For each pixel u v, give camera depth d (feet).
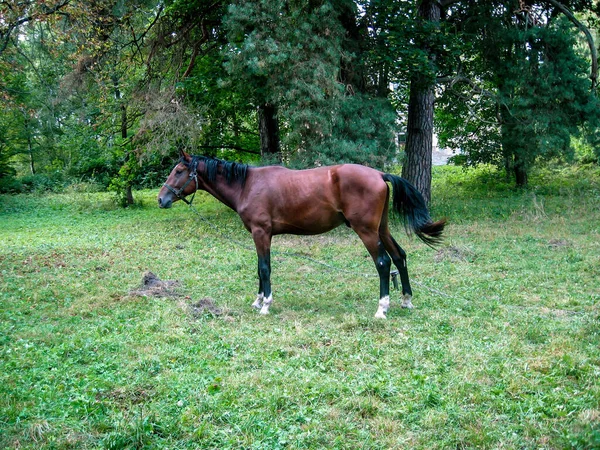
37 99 65.05
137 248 40.32
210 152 64.08
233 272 31.89
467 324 20.97
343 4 44.09
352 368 16.62
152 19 56.29
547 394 14.39
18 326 21.35
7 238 48.11
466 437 12.42
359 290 27.25
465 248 35.47
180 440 12.53
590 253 33.06
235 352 18.16
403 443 12.30
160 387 15.06
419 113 52.65
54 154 105.09
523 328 20.04
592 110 56.75
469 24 57.67
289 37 41.83
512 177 73.41
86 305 24.41
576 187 63.31
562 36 55.31
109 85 52.90
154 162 59.52
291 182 23.35
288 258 35.83
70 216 64.28
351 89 46.62
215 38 54.44
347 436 12.68
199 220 55.16
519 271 30.19
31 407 13.94
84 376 16.12
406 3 46.03
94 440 12.52
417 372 16.15
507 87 57.06
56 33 40.93
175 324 21.24
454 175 87.40
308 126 42.04
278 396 14.34
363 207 22.26
